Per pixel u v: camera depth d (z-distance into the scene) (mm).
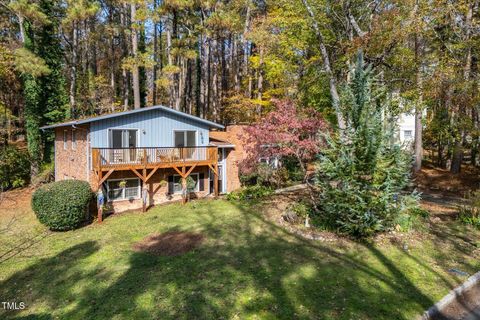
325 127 13055
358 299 6223
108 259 8742
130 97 29750
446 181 18438
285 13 15539
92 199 13188
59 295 6801
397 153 9438
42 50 19984
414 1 11930
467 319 5797
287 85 19078
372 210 9305
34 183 18938
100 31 25734
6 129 19828
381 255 8422
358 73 9516
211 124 17562
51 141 21062
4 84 21172
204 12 23062
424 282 6949
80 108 23531
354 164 9156
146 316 5816
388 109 11836
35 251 9680
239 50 30609
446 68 12562
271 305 6047
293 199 15414
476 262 8016
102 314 5949
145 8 19938
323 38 15141
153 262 8398
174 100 27531
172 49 21938
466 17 13953
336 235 9898
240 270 7660
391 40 12492
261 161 18141
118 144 14609
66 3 19328
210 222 12203
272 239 9945
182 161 15625
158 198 16031
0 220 13523
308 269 7609
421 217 11555
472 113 16953
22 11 15641
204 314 5809
